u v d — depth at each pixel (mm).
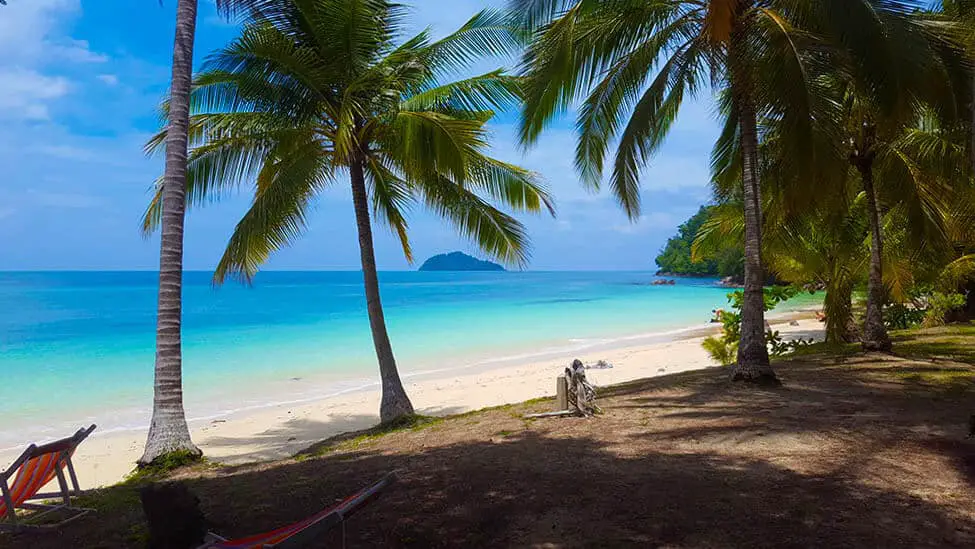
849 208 15125
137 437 11930
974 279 21203
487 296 69812
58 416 13617
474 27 11398
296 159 11133
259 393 16438
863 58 7867
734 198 15859
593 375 17922
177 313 8625
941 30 9031
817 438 6531
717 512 4516
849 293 16562
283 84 10383
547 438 7168
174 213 8672
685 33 10383
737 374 10250
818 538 4000
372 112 10922
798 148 8328
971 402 8125
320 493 5629
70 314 41531
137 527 5105
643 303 55844
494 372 19188
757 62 8883
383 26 11180
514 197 12508
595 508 4715
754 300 10141
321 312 43719
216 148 10805
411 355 23531
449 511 4840
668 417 7902
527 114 10375
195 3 9070
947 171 12586
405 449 7375
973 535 3986
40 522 5488
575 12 9344
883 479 5156
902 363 11695
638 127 10883
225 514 5211
